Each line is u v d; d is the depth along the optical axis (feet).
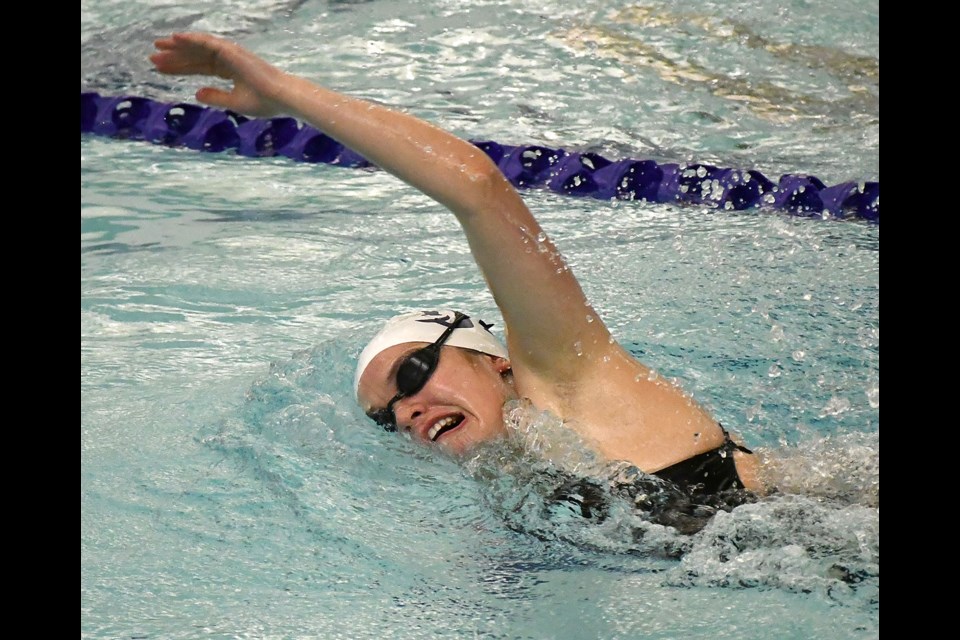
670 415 18.62
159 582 16.87
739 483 18.11
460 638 15.31
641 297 29.14
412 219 37.09
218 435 21.85
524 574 16.92
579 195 38.83
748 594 15.97
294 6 59.88
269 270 32.17
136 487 19.86
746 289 29.55
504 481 18.76
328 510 19.01
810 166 39.63
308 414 22.26
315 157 44.52
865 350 25.46
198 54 18.71
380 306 29.27
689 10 56.70
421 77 49.90
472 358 20.06
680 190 38.11
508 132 43.52
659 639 15.02
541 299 17.92
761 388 23.66
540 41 53.88
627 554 17.16
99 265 32.50
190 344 26.91
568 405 18.71
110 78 51.29
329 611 16.02
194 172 42.42
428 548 17.79
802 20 55.11
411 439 19.92
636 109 46.06
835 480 18.33
